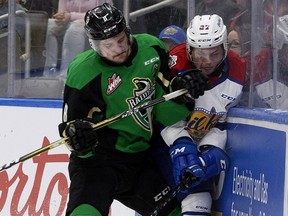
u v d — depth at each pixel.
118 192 12.69
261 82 12.70
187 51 12.45
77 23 16.44
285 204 11.21
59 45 16.61
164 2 15.14
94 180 12.18
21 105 16.70
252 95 12.82
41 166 16.17
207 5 14.01
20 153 16.66
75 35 16.45
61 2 16.59
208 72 12.42
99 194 12.01
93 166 12.40
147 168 12.91
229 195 12.69
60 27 16.61
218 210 12.97
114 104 12.20
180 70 12.58
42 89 16.69
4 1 17.20
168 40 14.35
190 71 11.95
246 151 12.27
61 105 15.94
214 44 12.05
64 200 15.66
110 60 12.02
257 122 11.98
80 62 12.20
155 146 13.02
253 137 12.08
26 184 16.41
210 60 12.22
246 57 13.05
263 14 12.74
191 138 12.58
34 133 16.44
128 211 14.77
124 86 12.16
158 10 15.28
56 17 16.64
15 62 17.09
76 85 12.10
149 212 12.84
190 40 12.18
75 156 12.57
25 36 16.94
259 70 12.72
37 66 16.83
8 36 17.12
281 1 12.55
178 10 14.91
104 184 12.15
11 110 16.91
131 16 15.66
